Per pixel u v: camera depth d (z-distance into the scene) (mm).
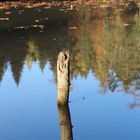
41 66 27453
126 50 30609
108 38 36375
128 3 63406
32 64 28359
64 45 34875
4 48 34594
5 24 47688
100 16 50906
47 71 25859
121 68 24969
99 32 39906
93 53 30641
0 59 30656
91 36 38000
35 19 50875
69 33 40281
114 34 38188
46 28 43781
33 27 44688
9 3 71312
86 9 58844
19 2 72438
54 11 58156
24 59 30156
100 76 23188
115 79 22422
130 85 21125
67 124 16609
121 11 54625
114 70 24578
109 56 28938
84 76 23484
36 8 62969
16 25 46625
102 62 27156
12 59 30438
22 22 48812
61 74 17984
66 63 17922
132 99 18906
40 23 47500
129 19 47062
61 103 18312
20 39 38281
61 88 18125
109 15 51406
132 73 23516
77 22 47125
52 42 36375
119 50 30797
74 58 29406
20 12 58750
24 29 43625
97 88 20875
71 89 20891
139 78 22172
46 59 29891
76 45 34562
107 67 25562
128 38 35719
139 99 18859
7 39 38562
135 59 27156
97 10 57031
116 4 63125
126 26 42344
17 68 27250
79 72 24750
